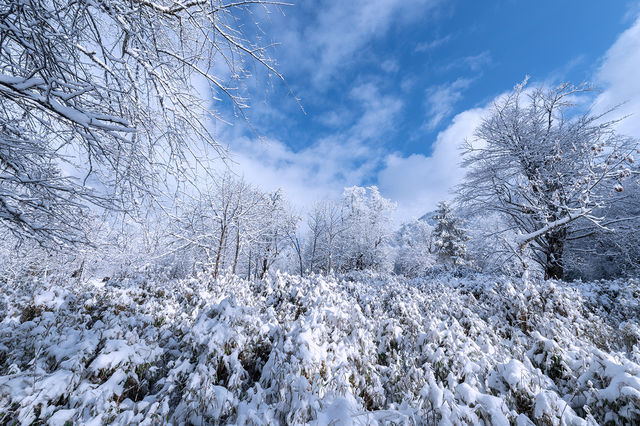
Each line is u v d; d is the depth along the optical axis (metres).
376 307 6.27
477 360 3.07
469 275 11.54
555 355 2.99
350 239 29.23
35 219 3.54
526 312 4.49
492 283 7.23
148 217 3.90
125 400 2.23
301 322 3.36
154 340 3.37
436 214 32.38
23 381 2.11
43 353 2.65
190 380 2.23
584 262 11.49
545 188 9.88
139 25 3.09
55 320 3.78
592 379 2.44
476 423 1.90
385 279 13.41
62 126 3.59
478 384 2.52
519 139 11.64
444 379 2.86
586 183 7.27
